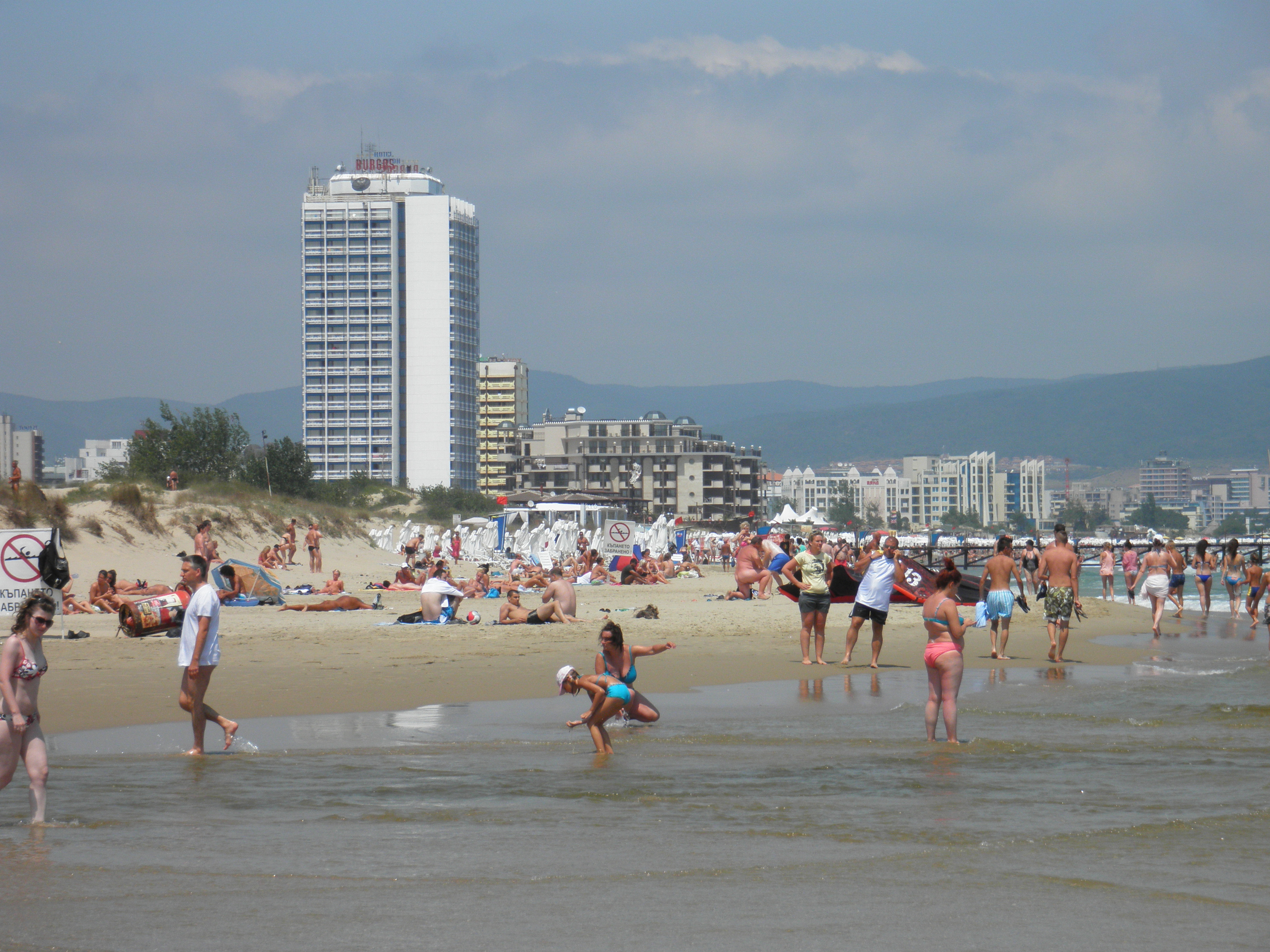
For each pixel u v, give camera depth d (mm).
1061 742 23156
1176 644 44938
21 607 16250
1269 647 43625
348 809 16766
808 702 29219
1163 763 20688
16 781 19109
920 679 33875
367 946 10664
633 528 130250
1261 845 14656
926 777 19391
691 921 11438
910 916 11617
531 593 76438
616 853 14211
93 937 10898
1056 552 38938
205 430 187875
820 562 37375
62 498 90812
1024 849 14422
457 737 24000
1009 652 41656
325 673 34469
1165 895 12391
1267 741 23156
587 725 24750
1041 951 10586
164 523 96875
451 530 136250
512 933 11055
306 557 105625
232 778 19328
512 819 16125
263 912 11703
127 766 20578
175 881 12883
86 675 33438
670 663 37594
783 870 13430
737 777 19422
